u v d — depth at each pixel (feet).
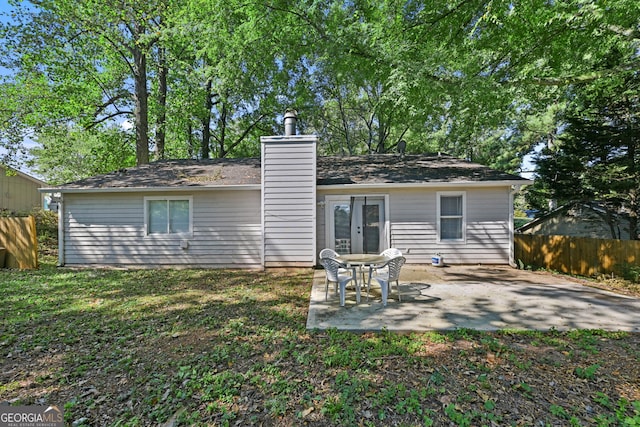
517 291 20.44
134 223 31.07
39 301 18.74
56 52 45.24
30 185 68.54
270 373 10.23
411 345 12.14
